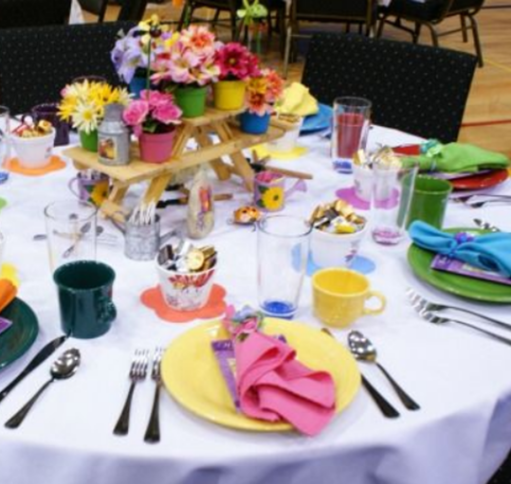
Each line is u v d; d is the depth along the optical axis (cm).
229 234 125
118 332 95
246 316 92
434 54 206
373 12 440
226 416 77
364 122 154
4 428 77
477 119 420
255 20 147
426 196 124
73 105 121
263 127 140
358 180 138
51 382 84
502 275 110
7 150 149
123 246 119
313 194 143
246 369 80
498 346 95
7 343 89
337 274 100
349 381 83
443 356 92
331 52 218
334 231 110
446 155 147
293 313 101
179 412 80
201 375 85
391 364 90
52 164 152
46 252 116
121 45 123
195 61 119
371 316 101
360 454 78
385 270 115
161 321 98
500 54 566
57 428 77
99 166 119
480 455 86
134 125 115
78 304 90
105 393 83
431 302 105
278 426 76
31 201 134
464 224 133
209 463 74
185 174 140
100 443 75
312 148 169
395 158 127
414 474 81
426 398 84
